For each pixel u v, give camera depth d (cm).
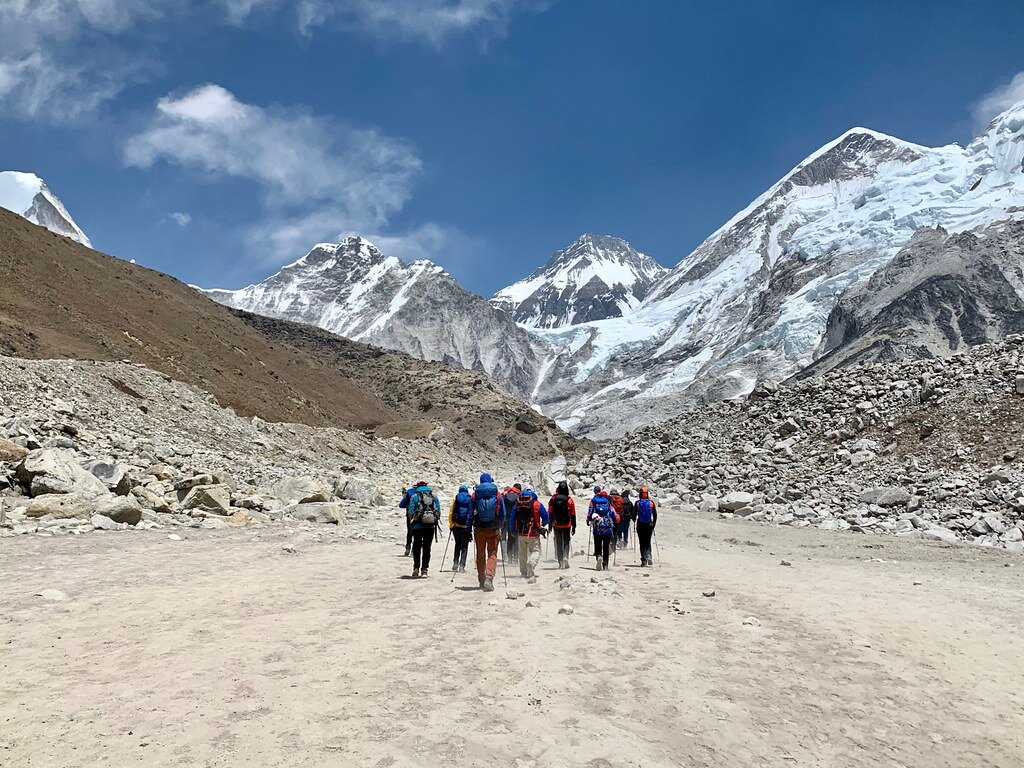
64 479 1809
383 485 3928
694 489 3769
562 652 846
